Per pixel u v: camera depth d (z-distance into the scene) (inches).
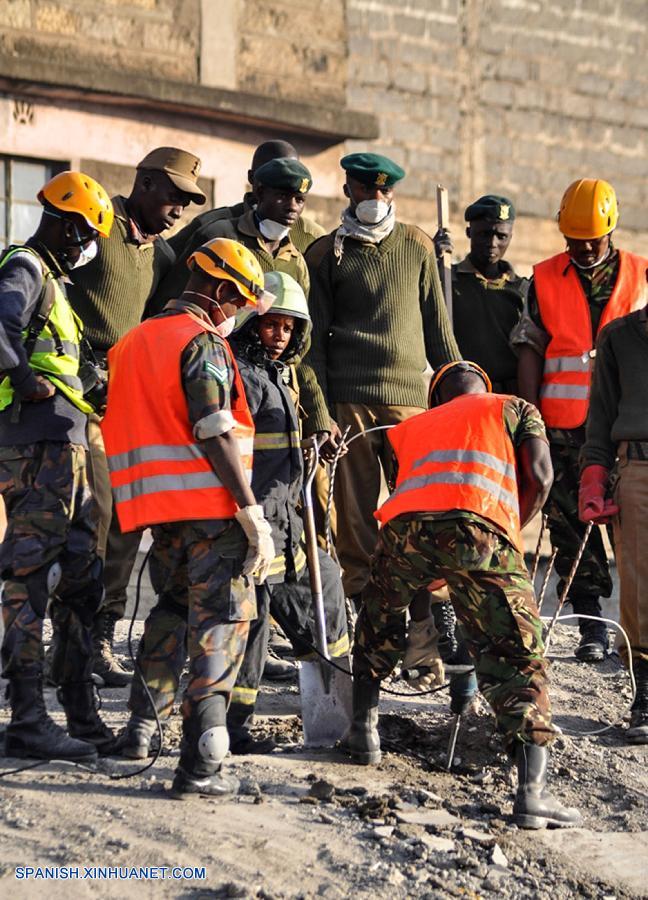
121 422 538.3
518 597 549.0
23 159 1213.7
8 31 1206.3
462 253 1459.2
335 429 717.3
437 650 650.2
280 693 717.3
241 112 1284.4
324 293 743.1
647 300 794.2
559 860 518.0
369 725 604.4
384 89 1411.2
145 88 1233.4
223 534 526.3
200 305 541.6
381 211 734.5
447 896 474.3
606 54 1541.6
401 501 566.9
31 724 561.6
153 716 576.7
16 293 538.9
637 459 683.4
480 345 827.4
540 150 1499.8
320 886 469.1
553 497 797.9
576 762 633.0
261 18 1338.6
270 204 697.0
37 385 546.3
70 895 446.3
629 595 681.6
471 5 1459.2
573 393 787.4
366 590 596.4
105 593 701.9
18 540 557.6
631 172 1556.3
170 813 514.6
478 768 616.7
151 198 682.2
